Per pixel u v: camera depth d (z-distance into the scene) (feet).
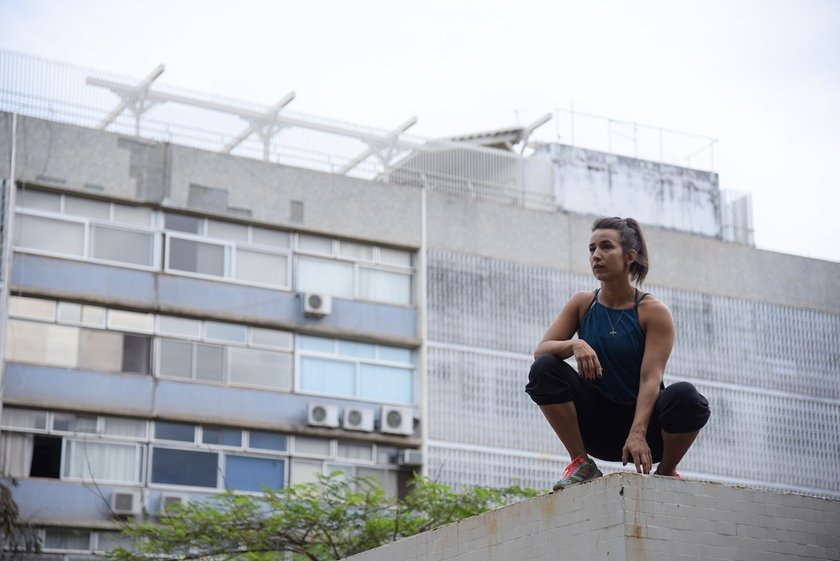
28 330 95.04
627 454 24.93
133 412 96.27
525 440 108.68
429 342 107.65
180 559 78.74
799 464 120.37
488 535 26.91
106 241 98.99
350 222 107.55
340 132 110.73
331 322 104.88
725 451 117.80
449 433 106.32
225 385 100.22
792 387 122.42
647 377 25.71
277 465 100.58
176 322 100.12
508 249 113.09
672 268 121.39
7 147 97.50
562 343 25.90
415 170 114.73
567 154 121.70
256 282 103.40
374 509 79.00
